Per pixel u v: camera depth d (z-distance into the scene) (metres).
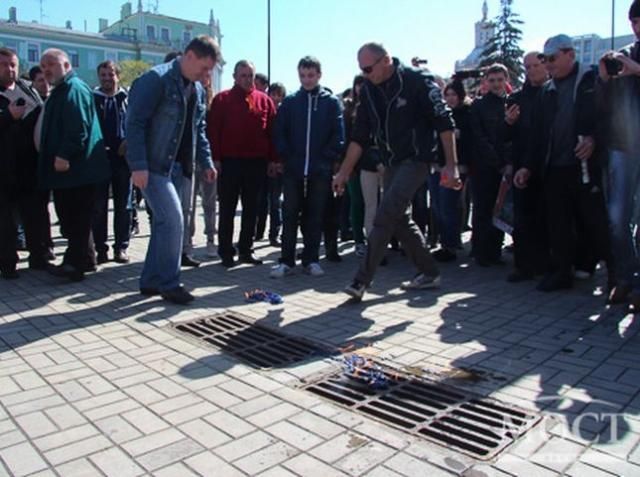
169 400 2.96
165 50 66.12
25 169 5.53
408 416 2.82
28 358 3.52
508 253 7.09
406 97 4.51
